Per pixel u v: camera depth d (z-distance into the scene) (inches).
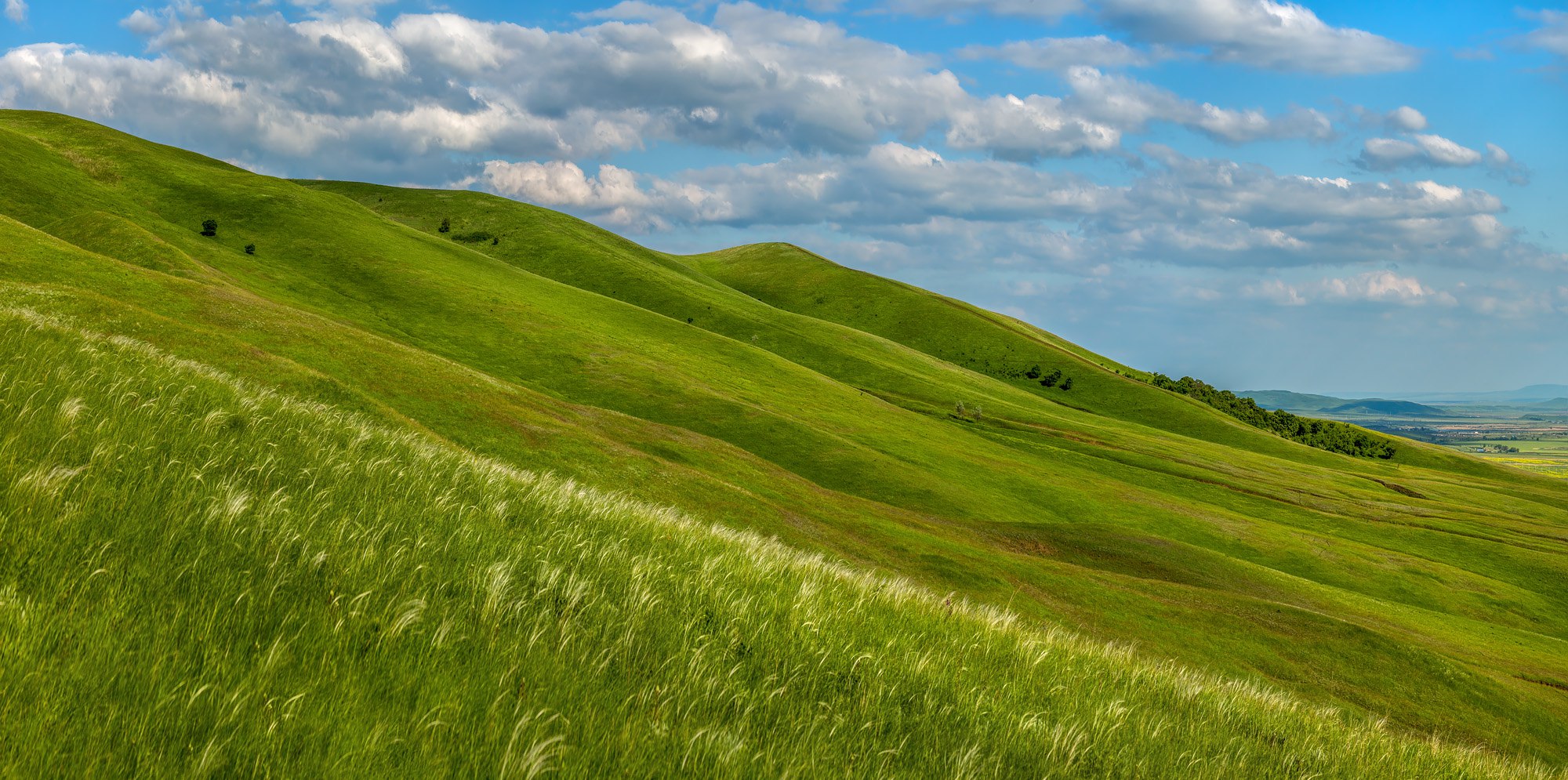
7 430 262.5
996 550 2699.3
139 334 1846.7
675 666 239.0
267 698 168.9
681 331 6092.5
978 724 267.6
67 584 190.1
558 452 2244.1
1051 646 412.5
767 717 229.8
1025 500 4077.3
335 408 524.4
